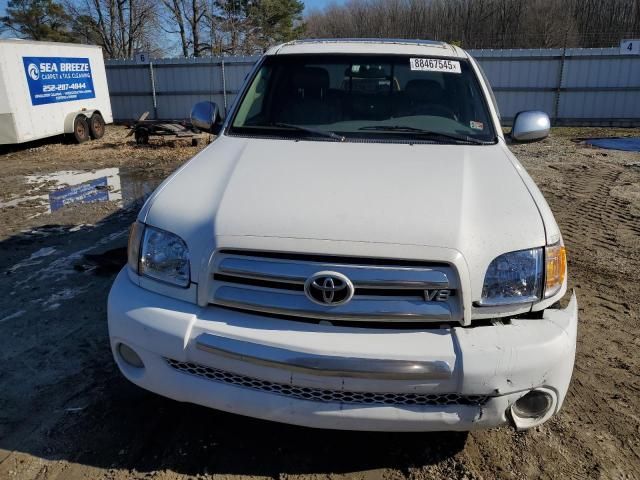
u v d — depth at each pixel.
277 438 2.69
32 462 2.50
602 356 3.46
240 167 2.75
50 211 6.99
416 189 2.48
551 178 9.16
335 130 3.33
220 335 2.19
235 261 2.24
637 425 2.80
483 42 39.41
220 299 2.26
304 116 3.49
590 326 3.87
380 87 3.62
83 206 7.25
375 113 3.48
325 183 2.54
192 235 2.32
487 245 2.22
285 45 4.02
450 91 3.58
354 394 2.14
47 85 12.89
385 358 2.07
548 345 2.14
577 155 11.77
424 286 2.14
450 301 2.16
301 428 2.76
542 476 2.46
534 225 2.34
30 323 3.82
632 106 17.88
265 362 2.13
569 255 5.34
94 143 13.95
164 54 37.25
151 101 20.41
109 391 3.04
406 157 2.88
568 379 2.25
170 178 2.80
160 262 2.38
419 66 3.66
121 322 2.38
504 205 2.43
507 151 3.14
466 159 2.89
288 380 2.13
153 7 36.09
